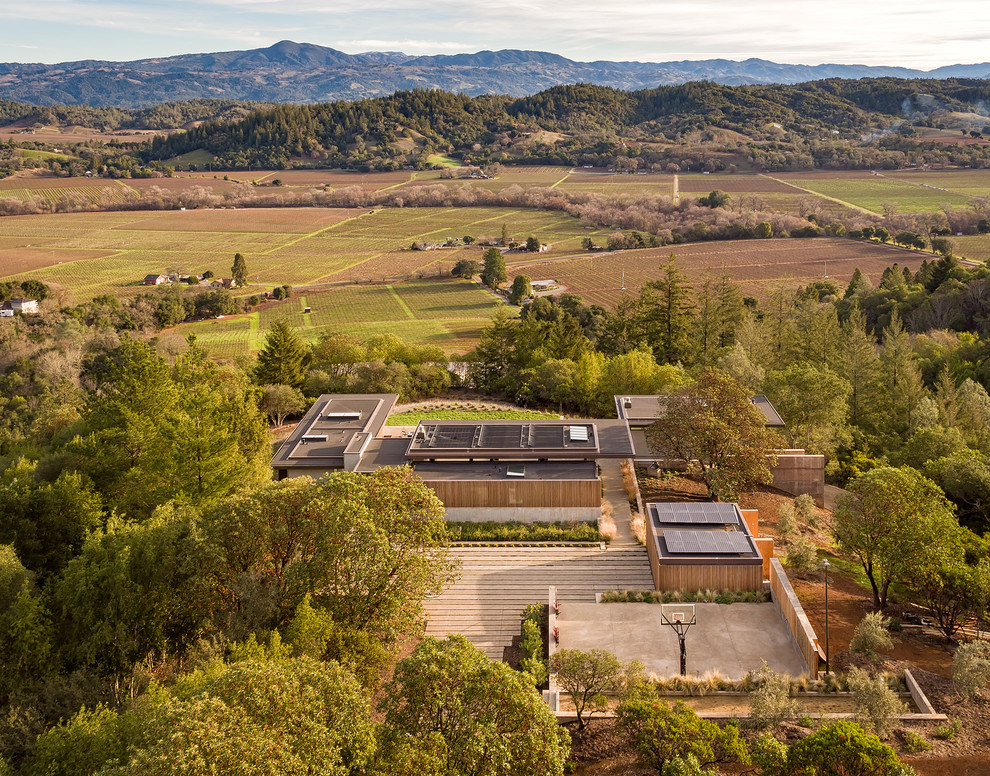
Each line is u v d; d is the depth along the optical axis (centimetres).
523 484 5275
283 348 8544
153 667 3478
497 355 9400
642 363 7925
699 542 4350
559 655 3228
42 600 3659
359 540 3641
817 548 4722
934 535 3706
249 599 3528
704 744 2634
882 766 2414
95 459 5306
